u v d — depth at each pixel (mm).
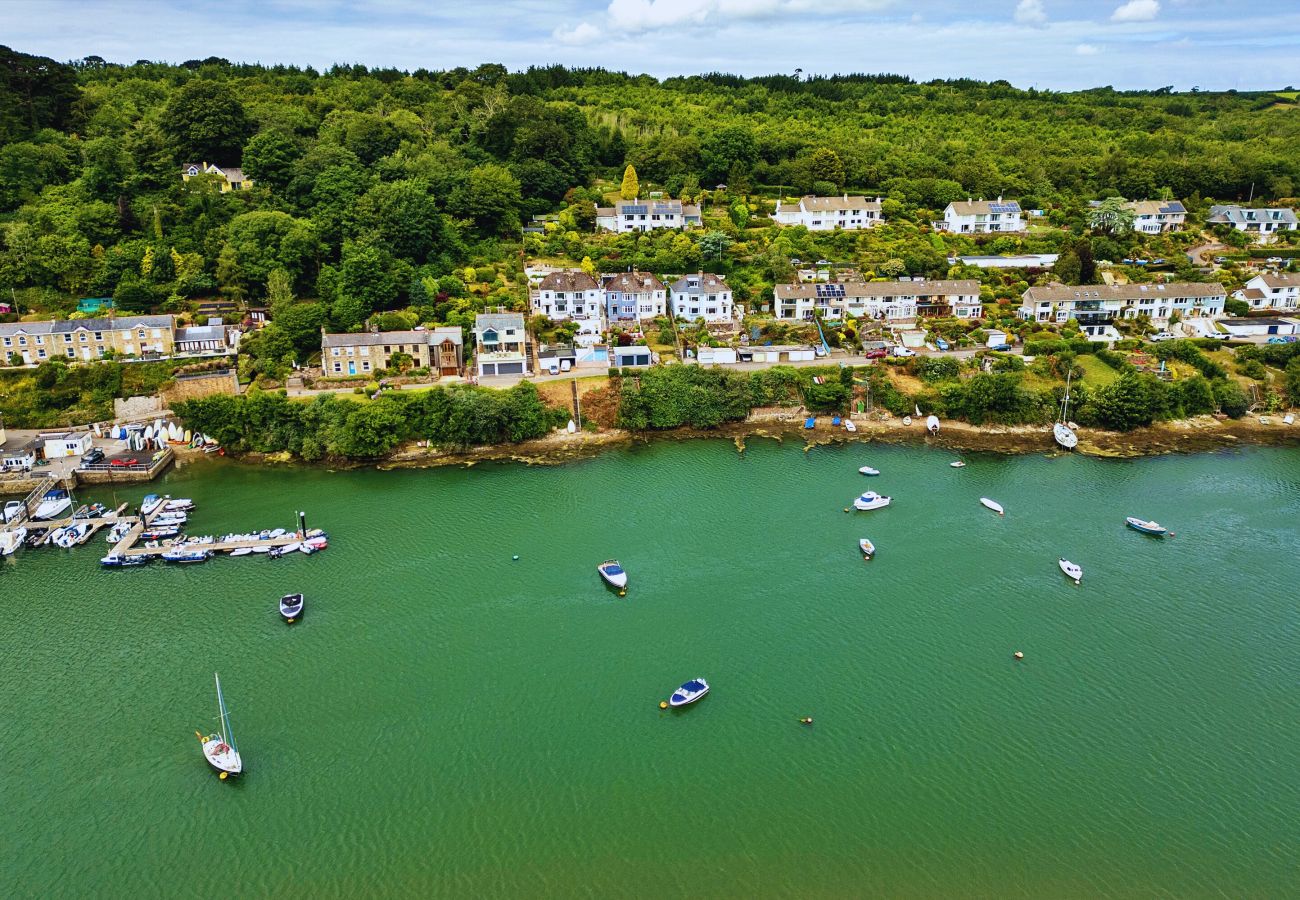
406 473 128375
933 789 71875
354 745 75938
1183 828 68375
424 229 175125
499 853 65938
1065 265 190250
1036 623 92312
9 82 191250
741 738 77062
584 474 127750
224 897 62719
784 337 163000
